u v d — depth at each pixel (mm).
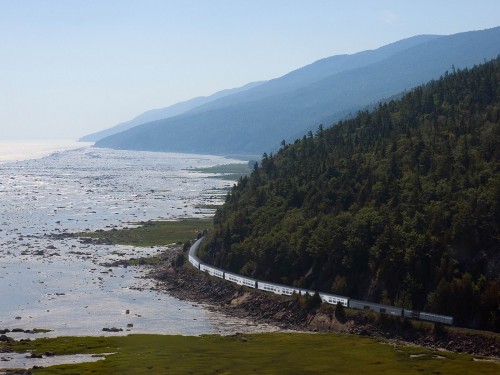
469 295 175750
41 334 179375
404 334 177500
